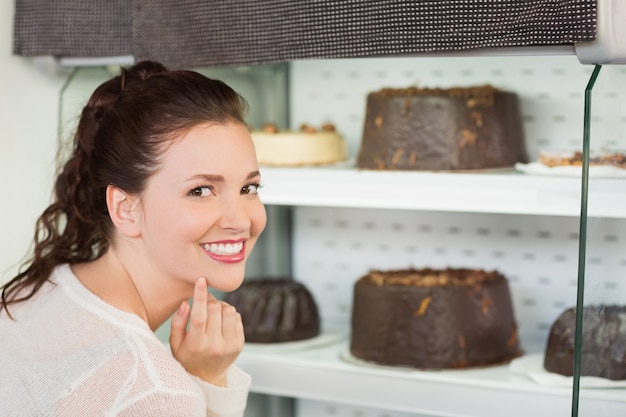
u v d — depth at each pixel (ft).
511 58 6.78
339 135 7.11
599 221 5.06
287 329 6.98
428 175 6.04
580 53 4.80
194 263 4.36
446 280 6.33
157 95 4.32
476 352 6.21
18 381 4.13
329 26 5.43
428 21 5.13
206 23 5.89
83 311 4.24
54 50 6.53
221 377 4.92
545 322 7.06
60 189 4.69
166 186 4.26
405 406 6.10
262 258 8.05
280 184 6.55
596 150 5.03
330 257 7.86
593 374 5.11
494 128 6.25
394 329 6.28
